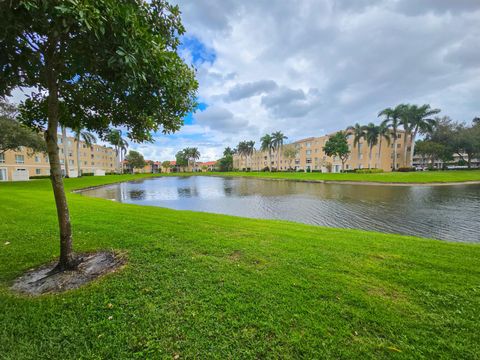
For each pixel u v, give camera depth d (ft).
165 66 8.70
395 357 6.00
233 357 5.94
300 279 10.03
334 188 80.02
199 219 22.84
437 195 58.95
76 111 13.47
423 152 157.38
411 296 8.85
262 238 16.15
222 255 12.76
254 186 94.84
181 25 11.34
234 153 317.83
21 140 71.61
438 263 12.08
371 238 17.28
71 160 178.40
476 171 134.21
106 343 6.35
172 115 12.83
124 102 11.86
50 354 6.02
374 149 165.17
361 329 7.00
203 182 123.65
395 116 128.47
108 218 21.57
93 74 10.11
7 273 10.37
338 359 5.92
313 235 17.66
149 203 52.11
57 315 7.47
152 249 13.41
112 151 259.80
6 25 6.92
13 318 7.30
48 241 14.62
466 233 26.37
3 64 8.69
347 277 10.30
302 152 216.54
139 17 9.39
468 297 8.81
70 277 10.05
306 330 6.90
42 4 6.16
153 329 6.88
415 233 26.48
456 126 153.07
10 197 36.60
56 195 10.62
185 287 9.22
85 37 7.54
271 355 6.01
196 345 6.31
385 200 52.08
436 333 6.88
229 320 7.28
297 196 61.46
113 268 11.00
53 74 9.93
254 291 9.00
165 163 331.16
